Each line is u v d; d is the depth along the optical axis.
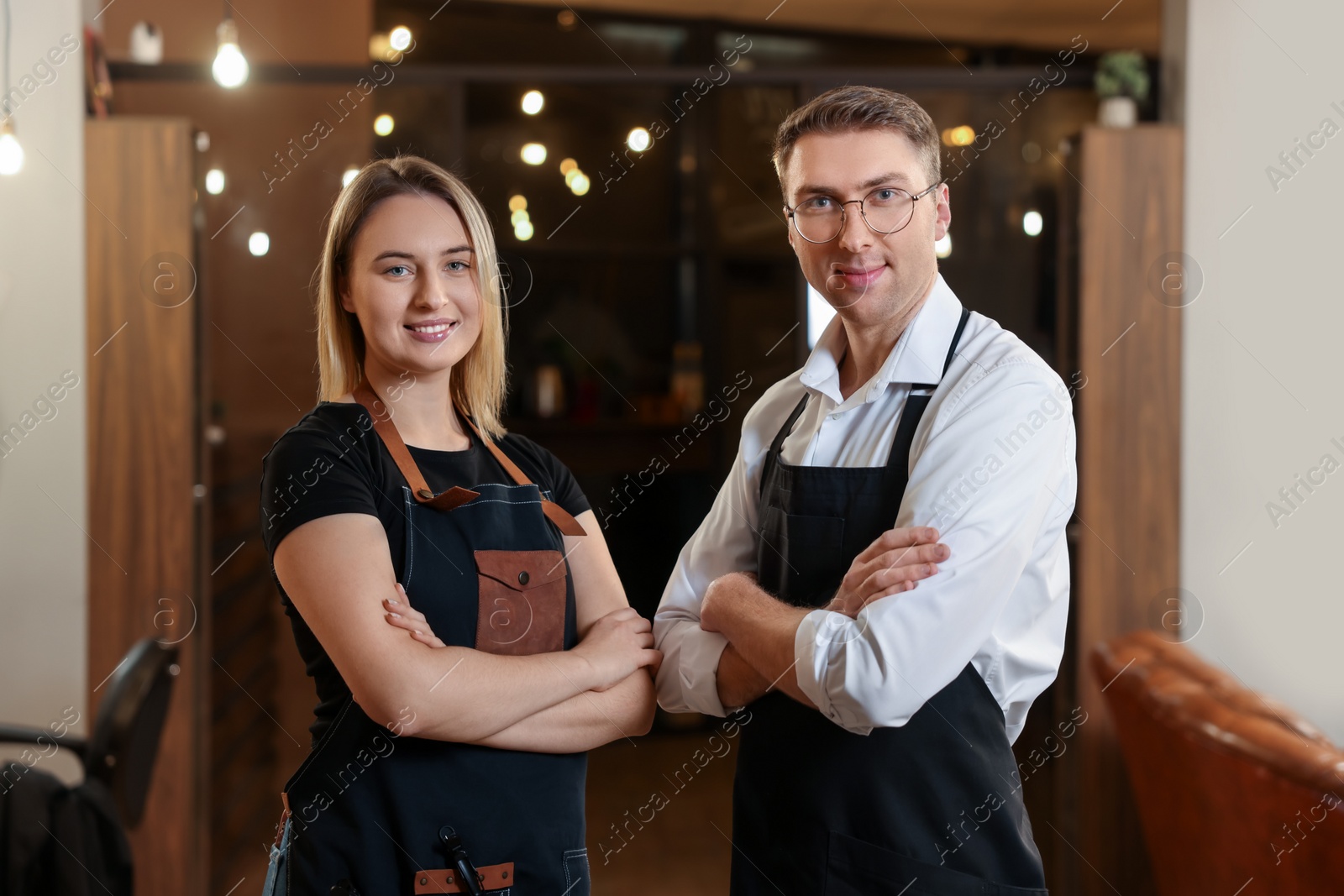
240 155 4.12
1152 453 3.21
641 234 5.10
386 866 1.33
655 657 1.56
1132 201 3.20
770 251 5.05
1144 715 2.57
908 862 1.39
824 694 1.33
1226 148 3.17
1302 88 3.13
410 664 1.29
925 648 1.31
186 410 3.13
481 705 1.33
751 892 1.51
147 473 3.13
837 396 1.57
